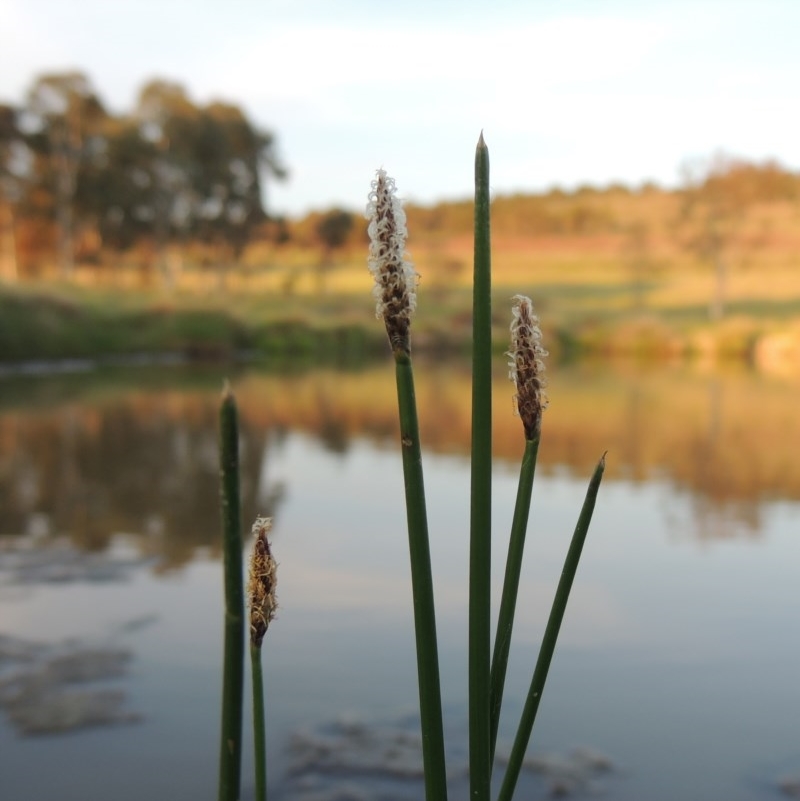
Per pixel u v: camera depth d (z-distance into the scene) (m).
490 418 1.05
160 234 55.59
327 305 56.78
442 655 5.64
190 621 6.12
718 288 62.06
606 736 4.62
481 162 1.02
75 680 5.14
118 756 4.30
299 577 7.24
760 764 4.30
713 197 62.69
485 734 1.10
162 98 54.28
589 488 1.21
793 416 18.12
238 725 0.98
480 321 1.03
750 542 8.37
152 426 16.52
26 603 6.47
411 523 1.06
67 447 13.94
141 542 8.21
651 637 5.98
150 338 38.94
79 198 50.06
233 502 0.93
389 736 4.56
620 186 109.94
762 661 5.57
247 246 66.94
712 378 29.23
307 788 4.07
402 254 1.00
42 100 48.38
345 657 5.59
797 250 81.62
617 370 33.69
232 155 59.47
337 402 21.34
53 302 35.75
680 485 11.12
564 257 90.38
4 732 4.54
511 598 1.17
